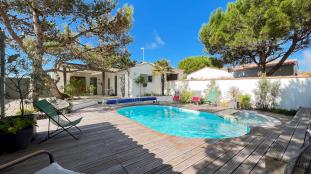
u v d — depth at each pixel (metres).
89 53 11.61
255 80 10.29
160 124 8.26
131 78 16.66
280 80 9.38
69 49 10.88
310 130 4.06
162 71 17.81
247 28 10.67
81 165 3.03
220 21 12.68
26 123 3.76
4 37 4.20
